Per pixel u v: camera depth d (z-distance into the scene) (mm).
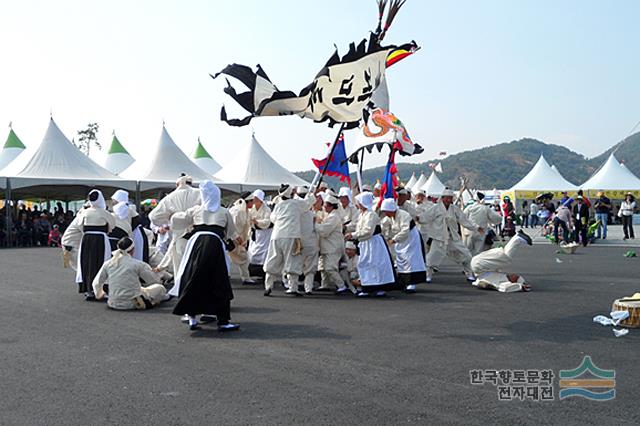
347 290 10531
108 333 7047
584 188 37469
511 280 10453
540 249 19922
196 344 6461
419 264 10328
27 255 19250
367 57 9688
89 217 9734
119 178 27234
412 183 49812
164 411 4379
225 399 4633
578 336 6688
